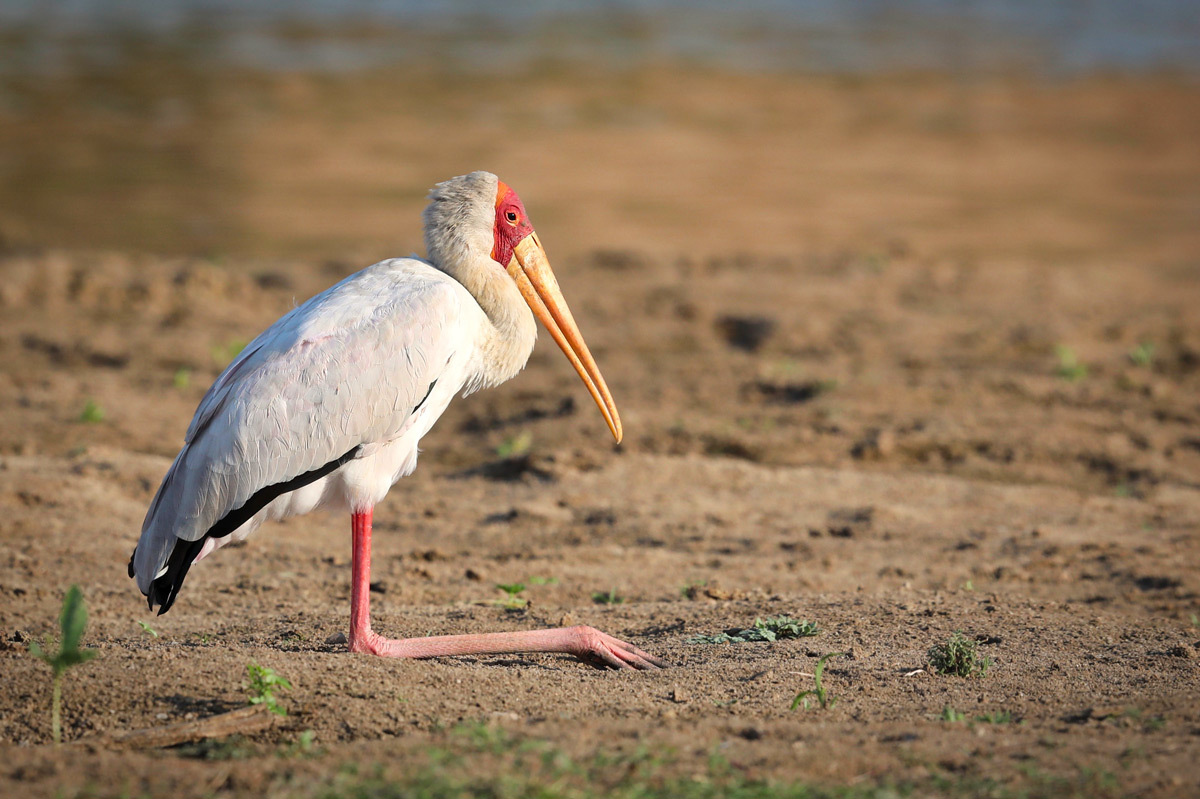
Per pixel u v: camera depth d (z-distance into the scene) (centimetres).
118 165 3184
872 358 1773
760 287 2169
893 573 1046
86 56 4719
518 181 3206
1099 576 1025
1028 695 680
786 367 1714
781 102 4472
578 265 2355
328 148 3478
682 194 3161
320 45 5259
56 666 589
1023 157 3759
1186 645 780
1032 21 7150
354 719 620
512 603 934
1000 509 1243
